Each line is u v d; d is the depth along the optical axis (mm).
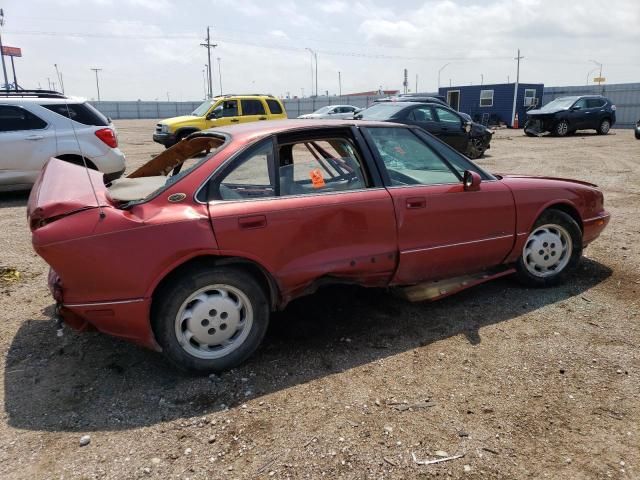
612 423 2703
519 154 15312
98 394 3037
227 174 3232
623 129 31609
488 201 4020
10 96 8492
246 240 3145
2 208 8086
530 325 3824
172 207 3068
